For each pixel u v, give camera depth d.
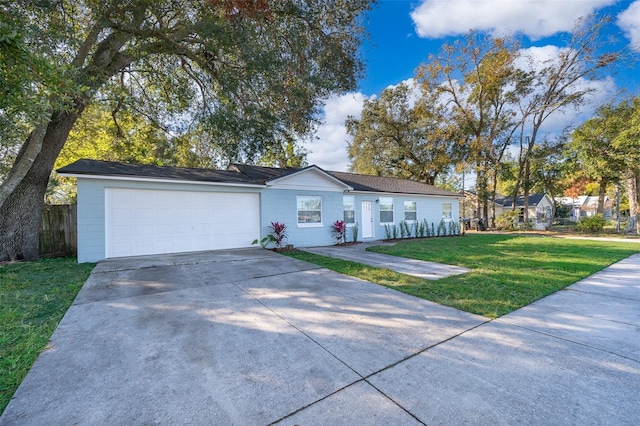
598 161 14.96
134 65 9.06
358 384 2.20
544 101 17.88
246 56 7.18
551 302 4.17
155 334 3.09
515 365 2.47
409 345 2.86
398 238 14.12
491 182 21.72
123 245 7.62
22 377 2.28
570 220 26.97
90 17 7.09
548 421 1.80
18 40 3.27
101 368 2.42
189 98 9.92
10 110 4.00
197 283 5.20
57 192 17.94
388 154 23.23
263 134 8.92
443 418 1.82
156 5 6.73
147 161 15.75
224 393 2.09
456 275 5.81
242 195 9.48
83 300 4.22
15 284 5.08
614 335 3.07
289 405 1.96
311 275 5.85
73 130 12.73
